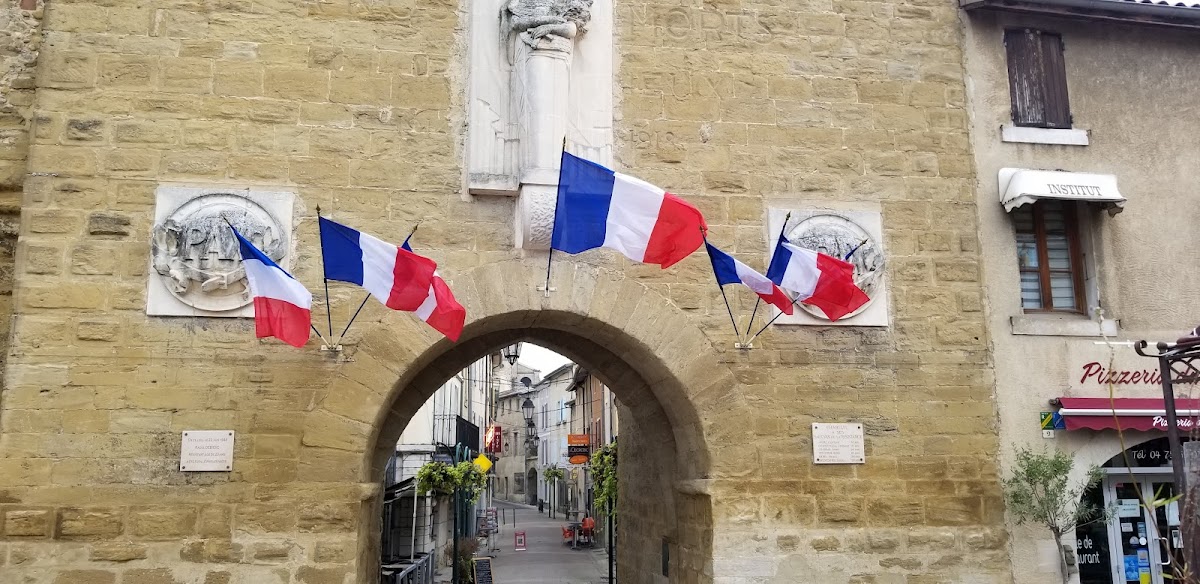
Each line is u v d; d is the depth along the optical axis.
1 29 8.21
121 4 7.78
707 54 8.73
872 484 8.20
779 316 8.35
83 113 7.55
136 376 7.21
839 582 7.96
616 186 7.24
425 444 23.00
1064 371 8.82
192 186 7.59
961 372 8.58
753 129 8.67
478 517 37.81
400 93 8.09
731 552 7.86
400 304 6.91
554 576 25.23
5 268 7.87
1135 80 9.73
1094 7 9.45
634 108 8.48
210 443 7.20
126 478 7.05
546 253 8.06
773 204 8.57
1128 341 9.02
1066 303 9.25
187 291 7.36
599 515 36.16
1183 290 9.30
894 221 8.77
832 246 8.49
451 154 8.09
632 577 12.44
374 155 7.95
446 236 7.93
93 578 6.88
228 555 7.08
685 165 8.48
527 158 7.97
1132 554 9.09
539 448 71.88
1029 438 8.62
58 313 7.20
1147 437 8.81
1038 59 9.53
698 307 8.26
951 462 8.38
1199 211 9.55
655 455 10.92
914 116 9.04
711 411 8.09
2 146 7.98
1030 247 9.27
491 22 8.30
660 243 7.28
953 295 8.73
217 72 7.82
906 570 8.09
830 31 9.04
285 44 7.98
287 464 7.30
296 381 7.44
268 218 7.64
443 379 9.84
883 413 8.36
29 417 7.00
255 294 6.67
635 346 8.20
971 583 8.18
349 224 7.78
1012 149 9.24
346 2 8.16
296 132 7.85
